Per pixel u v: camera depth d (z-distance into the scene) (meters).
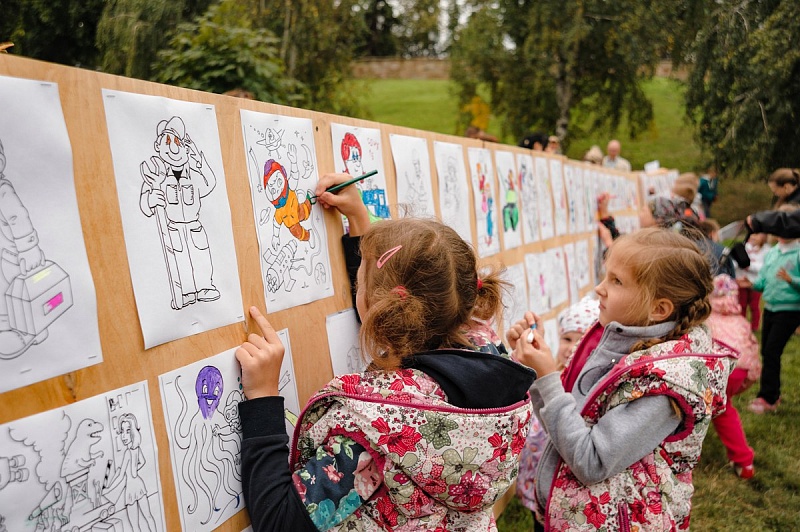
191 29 5.34
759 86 10.66
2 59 0.94
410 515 1.21
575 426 1.67
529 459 2.52
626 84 13.84
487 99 18.36
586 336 2.03
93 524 1.06
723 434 3.71
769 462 3.89
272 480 1.26
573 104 14.46
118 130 1.13
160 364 1.20
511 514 3.24
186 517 1.24
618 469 1.62
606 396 1.71
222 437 1.34
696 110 13.80
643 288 1.72
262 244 1.52
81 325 1.05
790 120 10.64
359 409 1.18
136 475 1.14
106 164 1.11
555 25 13.02
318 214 1.79
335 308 1.83
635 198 9.67
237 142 1.46
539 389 1.78
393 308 1.22
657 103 22.16
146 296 1.17
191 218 1.30
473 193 3.07
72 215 1.04
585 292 5.52
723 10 11.57
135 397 1.14
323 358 1.75
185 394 1.25
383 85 26.44
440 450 1.18
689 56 12.55
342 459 1.19
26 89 0.97
